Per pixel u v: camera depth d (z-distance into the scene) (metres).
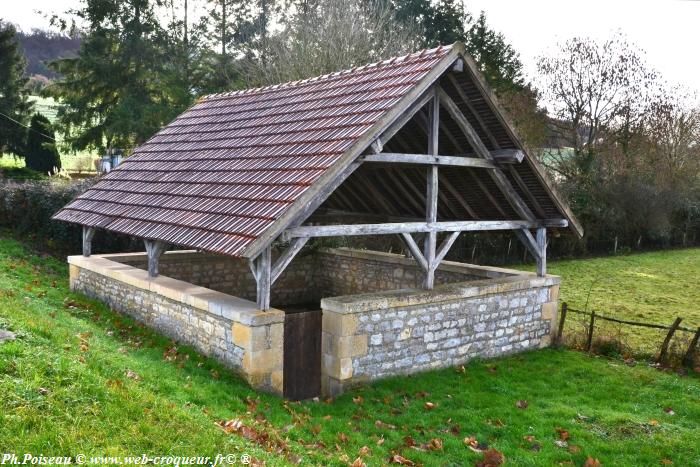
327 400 8.16
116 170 12.91
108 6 26.48
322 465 6.07
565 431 7.53
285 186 8.08
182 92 25.94
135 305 10.49
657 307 16.39
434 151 9.29
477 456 6.80
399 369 9.16
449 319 9.77
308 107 10.15
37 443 4.50
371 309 8.67
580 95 29.09
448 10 31.88
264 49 27.50
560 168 28.53
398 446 6.95
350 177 12.45
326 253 14.91
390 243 19.06
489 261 23.08
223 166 10.01
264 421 6.82
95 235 16.53
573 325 13.35
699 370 10.16
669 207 29.42
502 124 9.55
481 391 8.88
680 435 7.62
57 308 10.44
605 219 27.22
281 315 8.04
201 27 29.50
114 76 26.38
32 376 5.39
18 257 14.72
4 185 18.05
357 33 24.09
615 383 9.52
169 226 9.03
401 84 8.74
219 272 13.45
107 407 5.36
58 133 30.50
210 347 8.64
